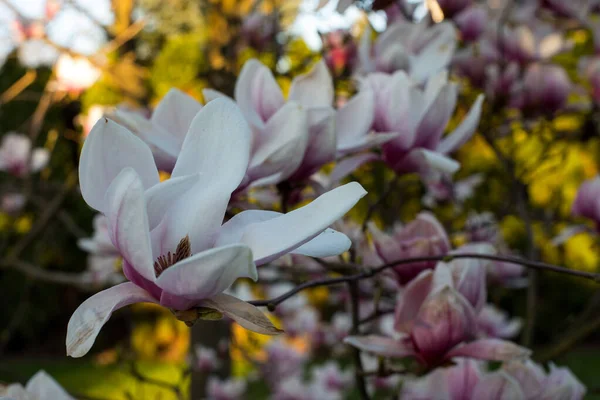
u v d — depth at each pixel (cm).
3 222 349
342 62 136
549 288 471
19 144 252
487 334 122
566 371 78
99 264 144
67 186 208
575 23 164
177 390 118
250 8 194
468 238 141
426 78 98
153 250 53
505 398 74
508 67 141
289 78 141
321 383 208
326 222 50
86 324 50
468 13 139
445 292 70
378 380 147
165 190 50
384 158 80
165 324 536
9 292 590
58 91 230
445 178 155
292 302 208
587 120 148
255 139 69
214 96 72
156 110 70
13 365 537
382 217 148
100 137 53
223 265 47
